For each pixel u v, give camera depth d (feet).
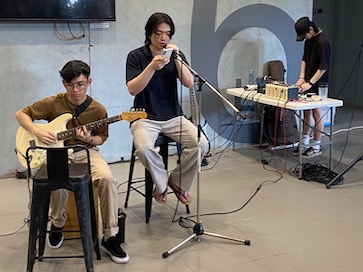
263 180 13.57
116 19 14.71
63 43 14.17
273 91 14.16
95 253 8.98
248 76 17.35
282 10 17.56
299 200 11.95
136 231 10.18
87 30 14.40
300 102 13.42
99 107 9.43
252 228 10.26
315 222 10.57
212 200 11.98
